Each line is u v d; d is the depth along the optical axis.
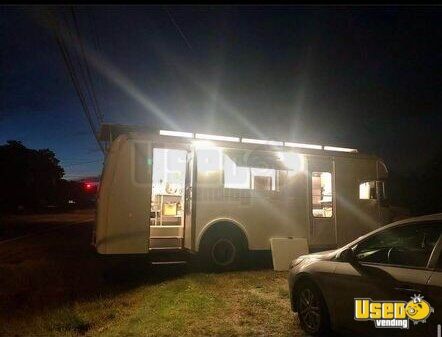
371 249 5.30
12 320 6.08
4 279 8.85
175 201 10.88
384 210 11.57
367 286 4.64
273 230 10.02
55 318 6.00
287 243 9.98
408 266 4.38
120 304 6.91
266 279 8.73
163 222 10.25
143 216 9.05
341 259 5.16
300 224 10.32
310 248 10.48
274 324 5.94
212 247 9.51
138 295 7.42
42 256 11.97
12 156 41.84
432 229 4.57
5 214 34.84
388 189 11.71
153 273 9.45
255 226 9.85
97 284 8.41
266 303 6.86
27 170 43.34
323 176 11.23
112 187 8.95
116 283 8.48
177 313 6.30
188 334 5.51
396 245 4.91
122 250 8.85
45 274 9.36
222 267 9.58
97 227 8.93
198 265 9.96
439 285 3.92
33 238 16.88
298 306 5.80
